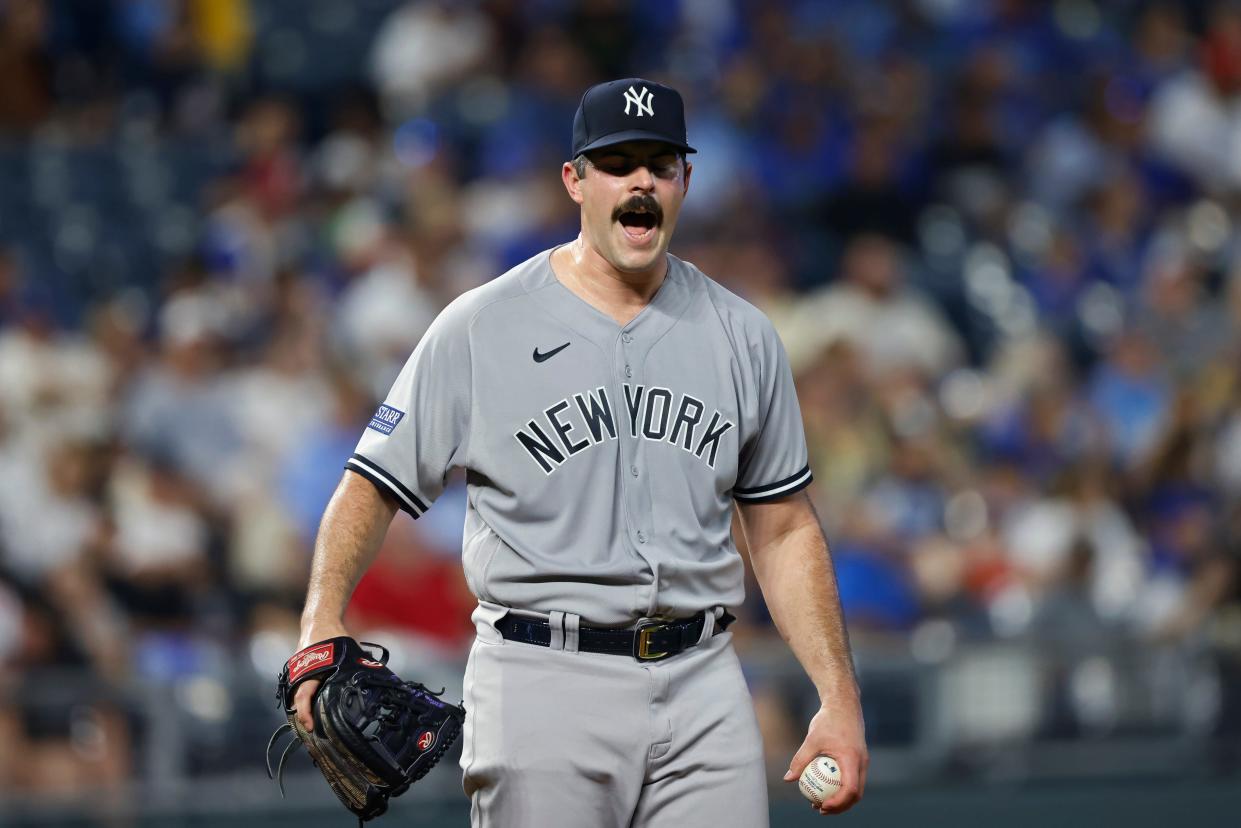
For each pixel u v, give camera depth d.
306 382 28.97
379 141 38.06
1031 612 25.62
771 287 34.44
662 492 10.95
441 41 39.66
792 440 11.64
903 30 44.16
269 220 34.16
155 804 20.30
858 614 25.22
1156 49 45.94
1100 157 42.38
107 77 38.75
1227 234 41.75
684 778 10.89
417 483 11.08
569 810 10.66
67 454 24.39
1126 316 37.16
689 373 11.16
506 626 10.90
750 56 41.53
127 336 29.11
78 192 35.72
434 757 10.42
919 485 28.80
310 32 41.19
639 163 10.86
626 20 41.66
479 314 11.10
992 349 36.81
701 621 11.05
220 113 38.91
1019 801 22.14
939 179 41.00
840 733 10.89
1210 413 31.55
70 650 22.64
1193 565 27.03
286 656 22.28
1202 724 23.02
